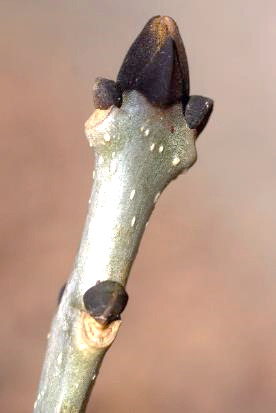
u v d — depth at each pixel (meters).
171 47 0.10
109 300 0.10
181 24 0.57
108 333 0.10
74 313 0.10
